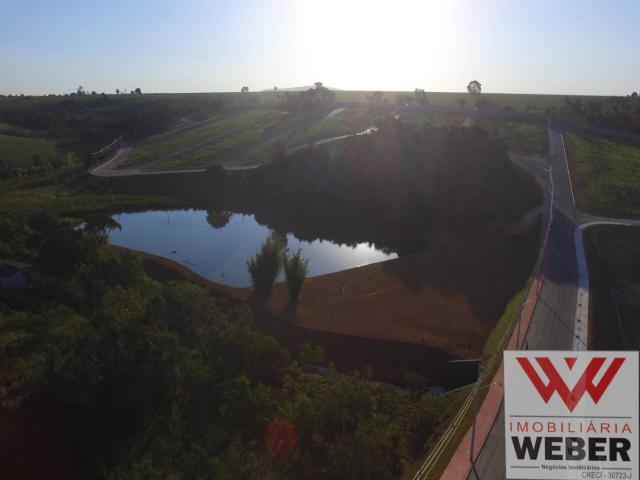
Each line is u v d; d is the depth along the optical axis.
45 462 22.34
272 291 53.44
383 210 81.88
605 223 69.75
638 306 47.31
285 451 24.45
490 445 25.66
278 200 93.50
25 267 49.53
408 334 43.75
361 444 23.75
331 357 41.44
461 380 38.28
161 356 26.83
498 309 49.62
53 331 33.56
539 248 61.69
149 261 61.38
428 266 59.53
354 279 56.69
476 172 80.88
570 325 42.19
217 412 26.08
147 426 23.89
